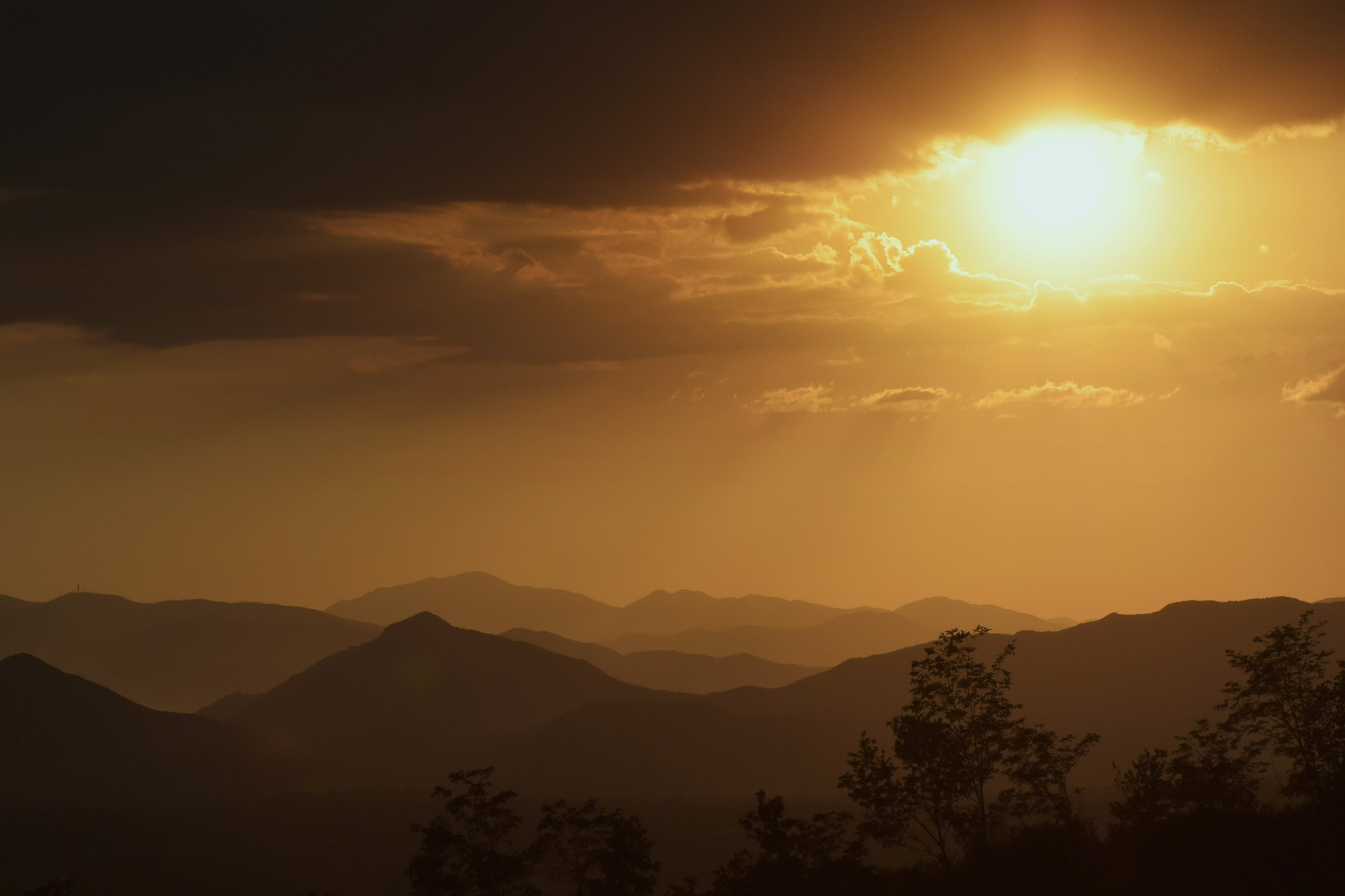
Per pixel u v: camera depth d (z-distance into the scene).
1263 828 74.00
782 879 68.38
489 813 69.44
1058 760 82.12
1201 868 71.81
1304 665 77.31
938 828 81.81
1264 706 77.94
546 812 70.62
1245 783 78.75
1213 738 80.12
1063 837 80.69
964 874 79.56
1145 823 78.19
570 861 69.94
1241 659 79.25
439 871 67.62
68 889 71.94
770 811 70.94
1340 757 75.25
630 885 69.44
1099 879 75.31
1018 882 76.56
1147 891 72.25
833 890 68.06
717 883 71.62
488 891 67.12
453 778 70.31
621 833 69.88
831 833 71.69
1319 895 65.69
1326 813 73.06
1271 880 68.69
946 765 80.94
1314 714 76.19
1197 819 76.00
